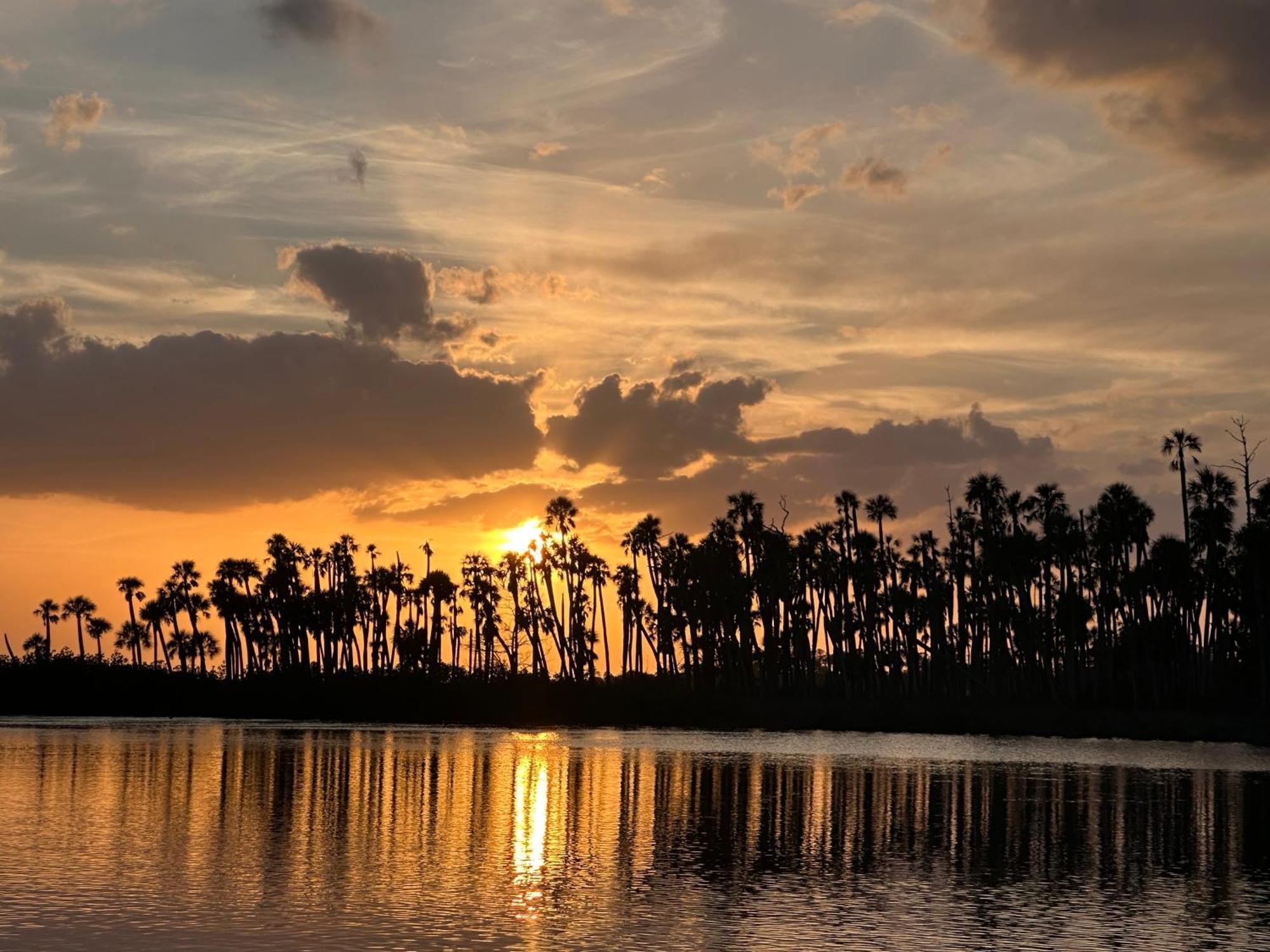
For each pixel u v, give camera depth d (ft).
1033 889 106.73
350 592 521.65
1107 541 407.85
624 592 506.89
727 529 479.82
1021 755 256.93
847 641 465.47
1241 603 398.01
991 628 449.06
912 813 155.33
